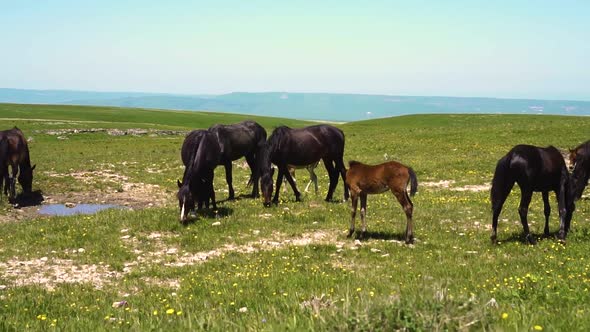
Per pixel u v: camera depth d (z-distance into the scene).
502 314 5.65
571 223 16.00
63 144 49.81
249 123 21.28
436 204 19.67
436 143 43.12
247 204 19.42
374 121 82.62
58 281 11.61
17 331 7.18
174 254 13.75
